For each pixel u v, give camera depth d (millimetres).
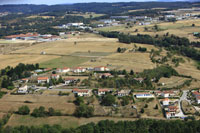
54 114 176250
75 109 181750
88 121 168250
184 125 150375
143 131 147875
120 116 173625
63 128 155250
